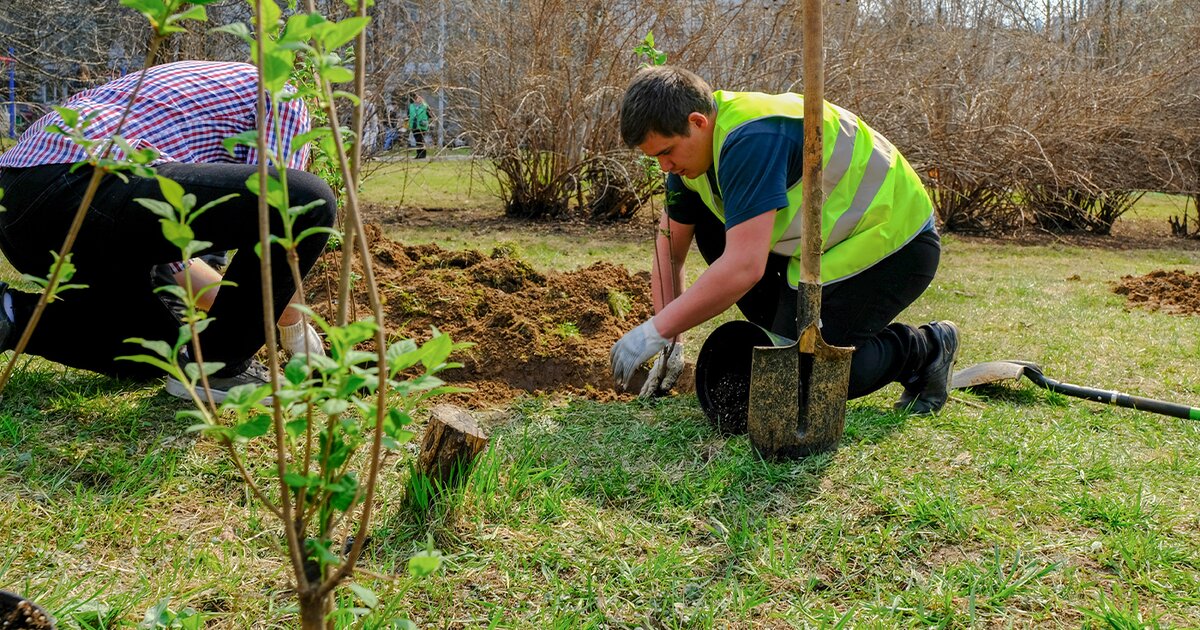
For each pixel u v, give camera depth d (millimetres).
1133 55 10461
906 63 9773
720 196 3242
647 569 2383
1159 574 2404
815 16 2752
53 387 3410
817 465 2965
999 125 9602
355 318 3934
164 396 3375
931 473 2984
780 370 2963
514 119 9094
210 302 3275
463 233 8570
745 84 9102
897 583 2383
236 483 2758
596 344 4105
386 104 9211
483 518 2609
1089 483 2963
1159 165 10227
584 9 9094
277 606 2178
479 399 3645
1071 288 6641
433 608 2201
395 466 2893
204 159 3020
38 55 8555
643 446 3174
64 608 2033
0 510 2500
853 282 3188
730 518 2678
